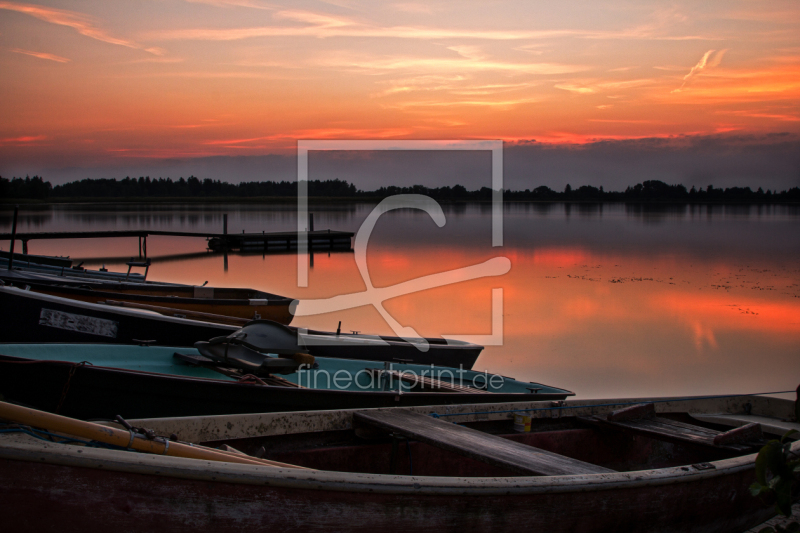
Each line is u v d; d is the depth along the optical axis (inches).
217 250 1157.1
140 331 288.5
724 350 425.1
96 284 385.1
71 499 96.6
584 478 120.5
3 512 93.9
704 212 2568.9
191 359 232.1
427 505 111.1
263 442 156.1
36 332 269.1
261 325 237.6
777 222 1910.7
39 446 96.0
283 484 104.9
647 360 394.3
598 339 453.4
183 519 101.3
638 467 191.3
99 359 225.0
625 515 124.3
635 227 1710.1
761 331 478.6
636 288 669.3
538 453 136.5
